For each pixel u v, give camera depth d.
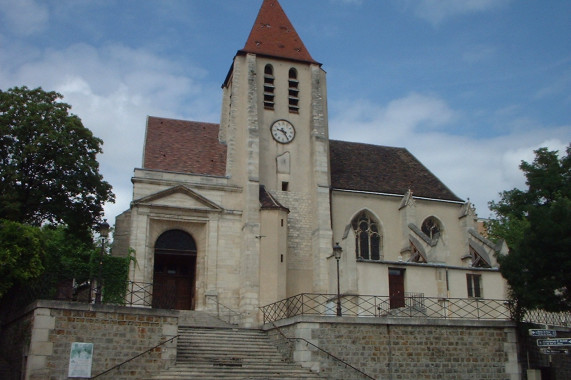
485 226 47.81
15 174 25.98
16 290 23.31
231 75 37.91
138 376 18.98
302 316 21.25
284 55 37.28
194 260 32.59
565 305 21.83
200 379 18.88
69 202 28.28
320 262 32.28
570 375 24.59
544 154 43.19
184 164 33.91
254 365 20.83
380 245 36.56
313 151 35.22
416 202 38.12
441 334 22.59
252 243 31.19
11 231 21.89
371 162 41.16
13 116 27.41
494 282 29.44
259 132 34.91
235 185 33.00
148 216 30.55
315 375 20.42
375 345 21.66
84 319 18.73
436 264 28.88
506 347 23.30
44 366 17.86
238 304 30.94
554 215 22.55
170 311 20.09
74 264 27.95
